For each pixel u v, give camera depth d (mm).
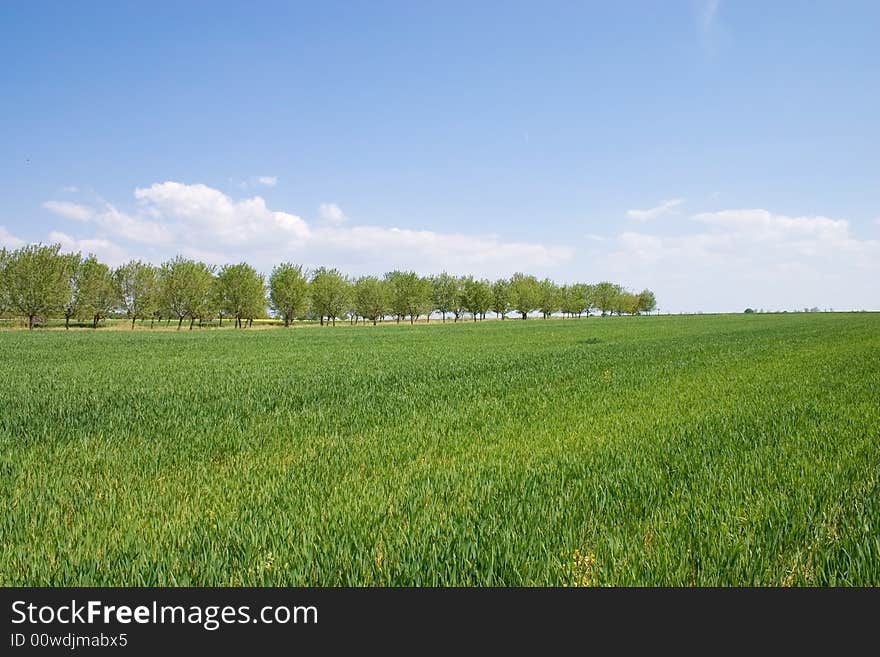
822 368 16781
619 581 3545
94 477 6242
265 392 13344
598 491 5305
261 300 79625
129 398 12383
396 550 3947
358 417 10008
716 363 19359
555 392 12938
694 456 6719
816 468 6012
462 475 6094
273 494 5480
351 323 104438
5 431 8734
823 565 3729
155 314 73625
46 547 4145
